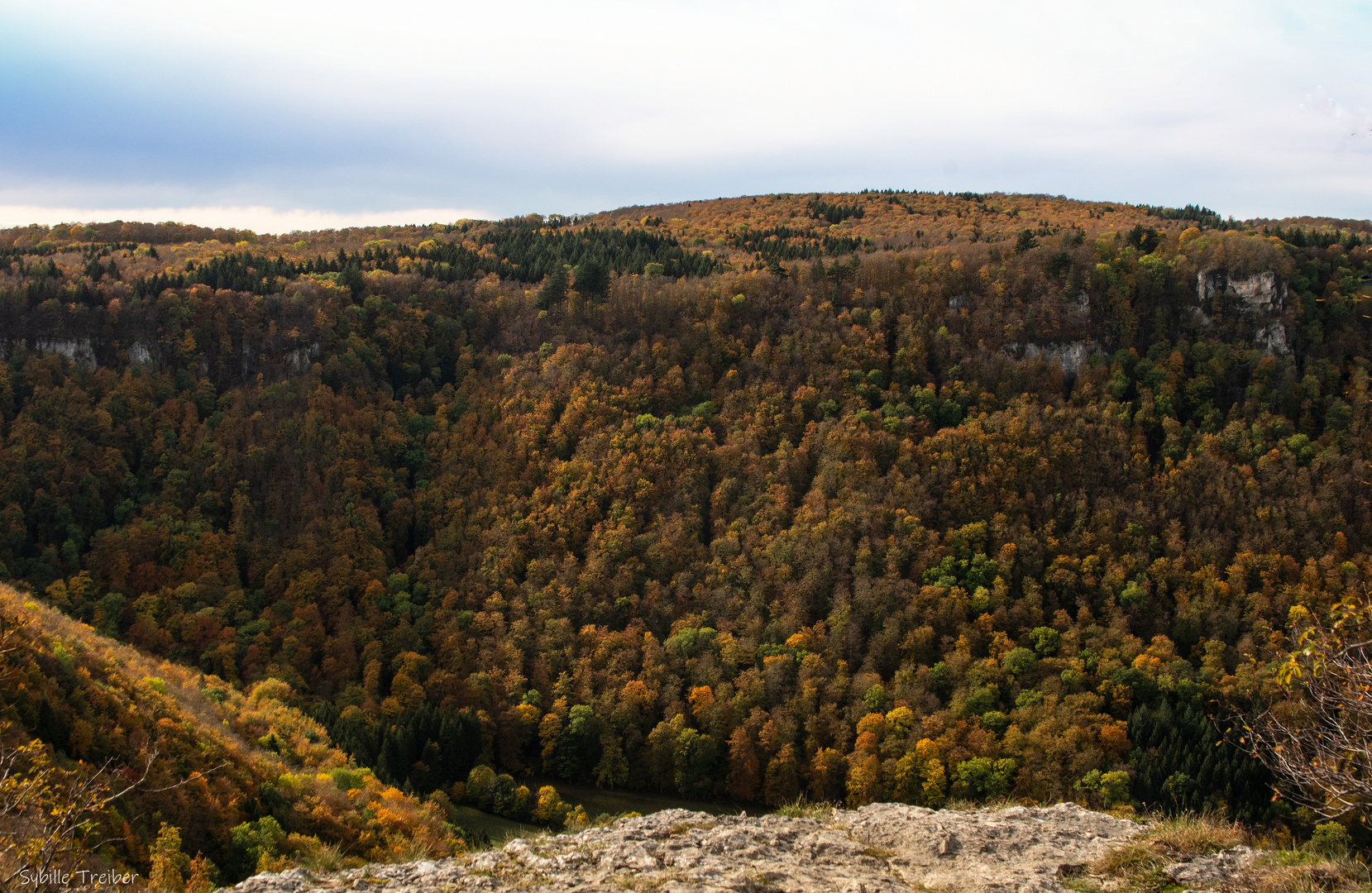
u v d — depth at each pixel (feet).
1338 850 48.34
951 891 46.39
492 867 49.21
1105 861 50.65
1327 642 48.19
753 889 46.19
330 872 50.72
